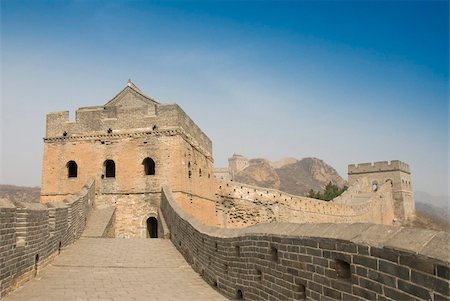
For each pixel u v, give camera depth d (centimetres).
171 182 3097
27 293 1346
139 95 3703
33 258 1561
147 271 1716
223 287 1362
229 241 1316
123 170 3178
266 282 1041
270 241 1023
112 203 3144
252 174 13862
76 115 3319
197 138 3859
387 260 621
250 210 4488
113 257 1938
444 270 518
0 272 1253
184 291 1415
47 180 3262
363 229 713
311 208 4972
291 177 15162
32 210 1552
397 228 650
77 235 2341
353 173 8394
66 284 1487
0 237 1250
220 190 4547
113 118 3272
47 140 3322
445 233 566
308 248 847
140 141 3198
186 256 1931
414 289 567
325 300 780
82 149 3262
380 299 632
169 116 3183
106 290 1416
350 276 717
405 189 8119
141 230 3070
